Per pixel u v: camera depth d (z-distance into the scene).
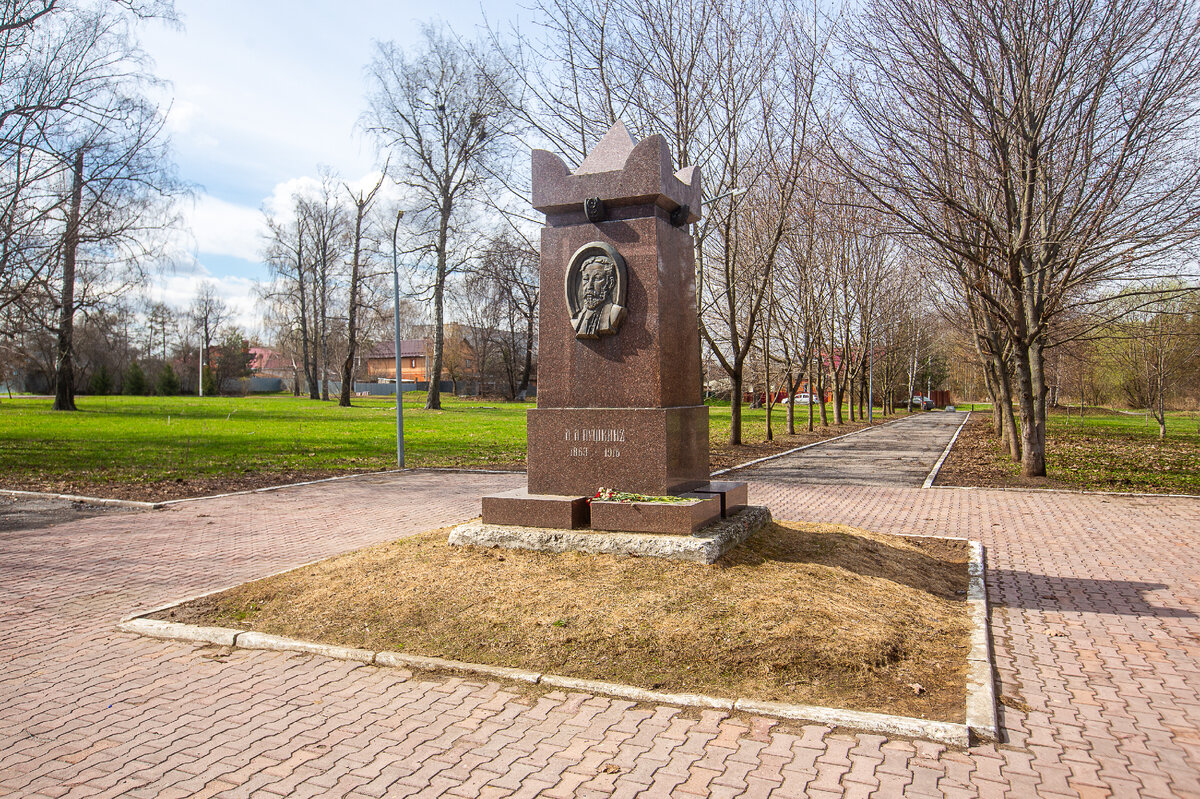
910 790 3.62
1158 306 24.97
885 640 5.22
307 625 5.92
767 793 3.60
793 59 18.20
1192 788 3.63
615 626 5.39
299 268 59.72
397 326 19.17
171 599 7.17
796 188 20.34
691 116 19.05
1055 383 48.91
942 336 53.00
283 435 27.67
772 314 28.38
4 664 5.48
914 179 13.72
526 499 7.11
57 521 11.49
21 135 17.34
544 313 7.66
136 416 37.72
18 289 18.23
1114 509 11.90
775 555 6.85
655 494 7.09
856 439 30.05
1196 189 12.13
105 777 3.87
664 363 7.36
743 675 4.84
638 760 3.94
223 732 4.36
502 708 4.58
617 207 7.46
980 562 8.03
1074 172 13.83
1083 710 4.52
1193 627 6.05
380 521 11.43
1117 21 12.45
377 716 4.52
